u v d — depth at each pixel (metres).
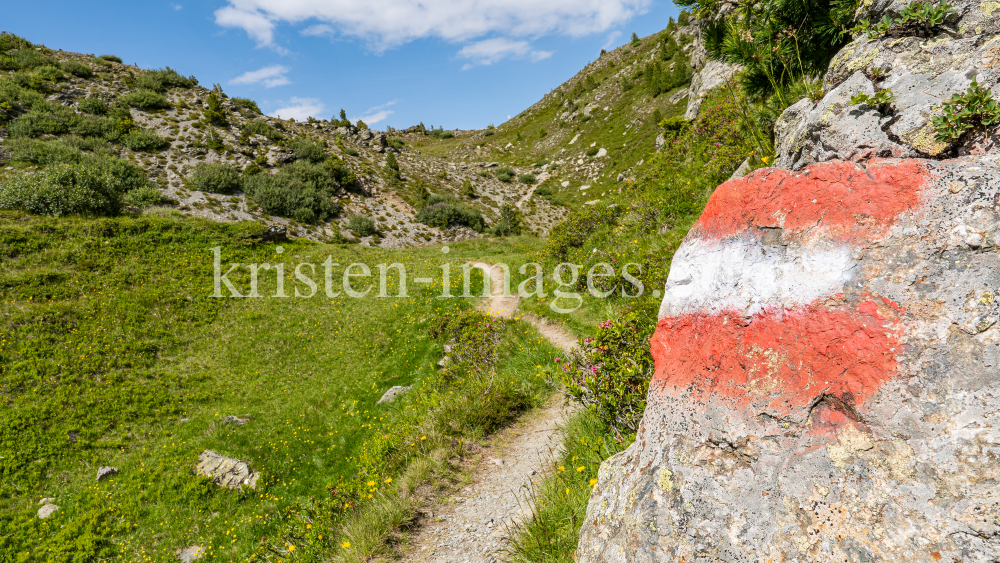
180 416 13.22
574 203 65.56
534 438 6.65
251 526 8.92
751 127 5.95
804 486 1.73
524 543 3.74
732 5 4.69
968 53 2.19
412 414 9.48
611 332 5.04
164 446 11.75
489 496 5.20
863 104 2.41
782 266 2.06
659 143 20.72
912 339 1.67
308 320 19.45
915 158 1.94
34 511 9.55
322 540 5.67
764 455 1.85
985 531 1.36
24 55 56.75
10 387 13.27
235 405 13.76
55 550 8.59
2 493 9.96
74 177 28.66
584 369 5.35
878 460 1.62
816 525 1.65
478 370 10.34
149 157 44.16
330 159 56.28
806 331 1.90
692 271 2.47
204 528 9.14
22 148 36.31
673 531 1.91
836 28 3.80
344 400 13.40
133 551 8.71
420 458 6.41
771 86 4.94
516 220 56.03
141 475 10.68
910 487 1.53
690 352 2.29
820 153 2.62
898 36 2.49
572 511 3.79
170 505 9.73
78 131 43.94
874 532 1.54
